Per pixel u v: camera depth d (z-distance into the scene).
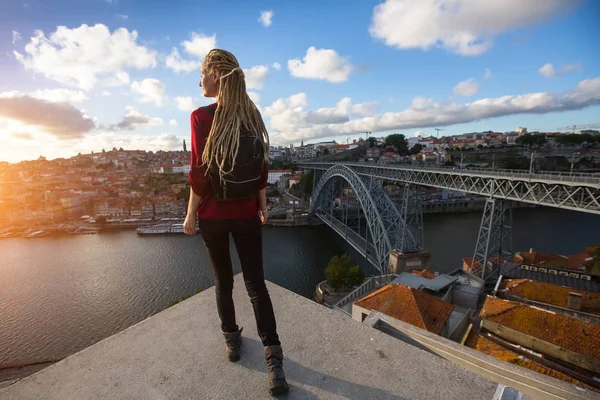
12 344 36.88
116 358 2.38
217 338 2.65
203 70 2.11
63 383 2.13
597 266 35.41
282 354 2.23
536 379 2.38
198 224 2.16
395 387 2.07
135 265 61.88
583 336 15.30
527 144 128.75
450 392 2.02
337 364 2.29
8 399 1.99
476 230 79.44
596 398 2.20
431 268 53.31
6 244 84.00
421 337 2.96
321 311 2.99
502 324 17.22
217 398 2.01
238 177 1.94
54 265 63.72
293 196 125.44
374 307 19.47
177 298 47.56
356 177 54.81
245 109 2.01
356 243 58.44
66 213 118.69
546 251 60.69
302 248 71.00
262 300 2.20
